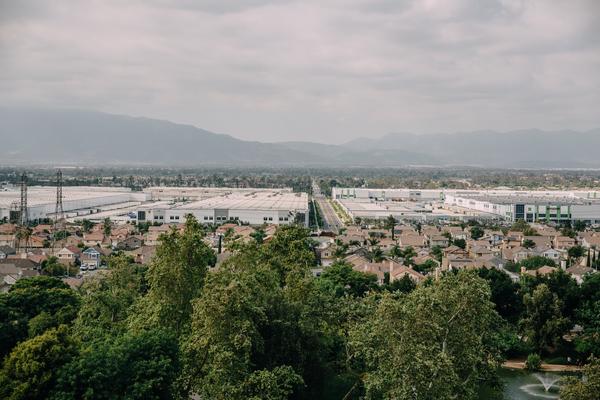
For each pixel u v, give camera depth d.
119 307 94.06
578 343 116.75
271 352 76.31
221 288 70.44
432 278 141.25
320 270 168.75
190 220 95.75
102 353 67.25
